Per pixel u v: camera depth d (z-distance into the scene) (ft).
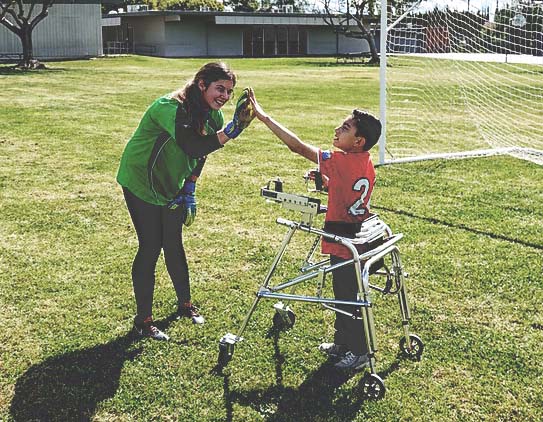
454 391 12.02
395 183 27.84
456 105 57.88
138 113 50.47
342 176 11.94
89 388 12.00
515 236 20.61
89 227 21.43
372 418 11.18
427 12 44.39
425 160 32.99
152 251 13.71
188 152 12.32
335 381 12.26
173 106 12.49
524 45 48.21
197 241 20.01
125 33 178.40
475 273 17.52
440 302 15.74
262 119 12.10
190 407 11.44
